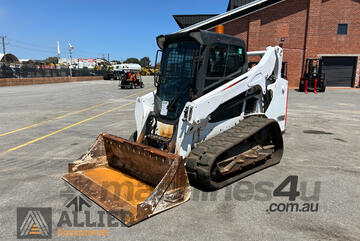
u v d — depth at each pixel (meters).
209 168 3.51
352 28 22.55
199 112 3.77
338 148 6.06
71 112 11.29
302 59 23.52
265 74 5.09
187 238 2.73
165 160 3.43
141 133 4.42
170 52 4.47
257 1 22.41
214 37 4.06
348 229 2.88
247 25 23.70
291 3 22.84
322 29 22.92
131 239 2.73
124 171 4.32
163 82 4.47
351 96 17.42
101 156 4.53
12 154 5.67
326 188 3.93
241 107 4.84
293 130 7.88
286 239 2.71
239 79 4.44
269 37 23.66
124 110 11.84
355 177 4.36
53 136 7.21
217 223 3.00
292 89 22.59
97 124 8.80
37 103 14.07
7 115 10.54
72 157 5.46
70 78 36.28
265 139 4.94
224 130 4.50
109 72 42.75
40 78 30.75
